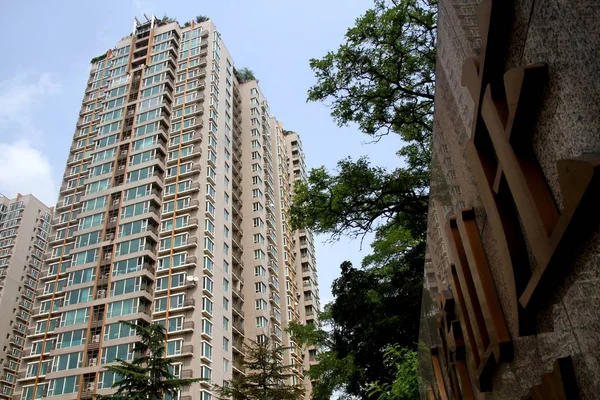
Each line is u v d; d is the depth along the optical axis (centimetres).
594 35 103
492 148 169
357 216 1480
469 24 179
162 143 4872
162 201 4512
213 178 4641
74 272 4262
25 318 7412
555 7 120
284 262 6059
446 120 246
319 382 2191
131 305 3834
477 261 197
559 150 123
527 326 151
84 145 5331
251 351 2655
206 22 5772
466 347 246
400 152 1523
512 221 155
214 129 4981
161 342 2323
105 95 5556
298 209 1508
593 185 100
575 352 126
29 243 8075
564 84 118
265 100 7075
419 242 1889
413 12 1345
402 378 769
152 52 5656
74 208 4900
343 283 2027
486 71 159
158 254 4172
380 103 1448
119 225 4381
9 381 6581
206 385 3425
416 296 1777
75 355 3769
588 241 112
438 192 289
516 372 173
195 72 5378
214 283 4062
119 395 2239
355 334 1923
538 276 133
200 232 4178
